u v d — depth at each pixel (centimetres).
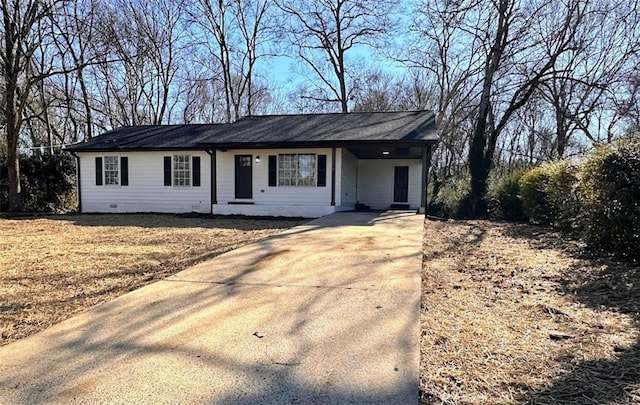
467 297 374
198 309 336
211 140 1338
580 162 740
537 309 338
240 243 694
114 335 280
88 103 2245
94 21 1739
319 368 226
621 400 193
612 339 269
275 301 354
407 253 567
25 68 1535
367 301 351
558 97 1867
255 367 227
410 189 1658
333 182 1288
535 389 205
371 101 2564
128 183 1455
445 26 1806
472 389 205
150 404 190
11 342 273
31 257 583
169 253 611
